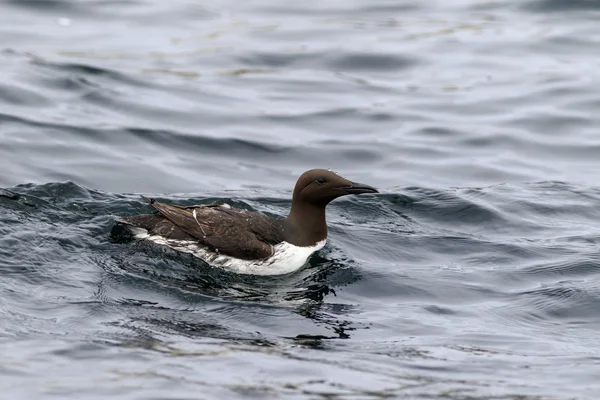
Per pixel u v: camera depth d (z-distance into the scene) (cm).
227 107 2059
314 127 1994
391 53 2392
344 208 1588
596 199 1661
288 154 1866
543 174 1798
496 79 2252
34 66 2130
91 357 1003
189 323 1138
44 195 1473
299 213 1358
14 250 1284
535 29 2538
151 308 1172
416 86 2228
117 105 1998
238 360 1023
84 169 1702
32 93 1983
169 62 2288
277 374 991
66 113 1923
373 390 964
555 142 1945
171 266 1296
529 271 1362
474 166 1830
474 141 1942
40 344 1030
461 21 2623
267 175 1775
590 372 1043
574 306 1251
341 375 1002
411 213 1584
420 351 1091
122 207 1474
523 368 1052
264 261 1315
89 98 2011
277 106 2089
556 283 1320
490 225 1546
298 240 1342
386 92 2192
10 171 1648
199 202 1573
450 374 1024
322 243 1370
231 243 1311
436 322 1192
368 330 1155
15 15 2545
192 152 1845
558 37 2470
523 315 1224
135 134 1870
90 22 2555
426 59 2367
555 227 1539
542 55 2381
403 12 2725
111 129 1873
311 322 1170
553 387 997
